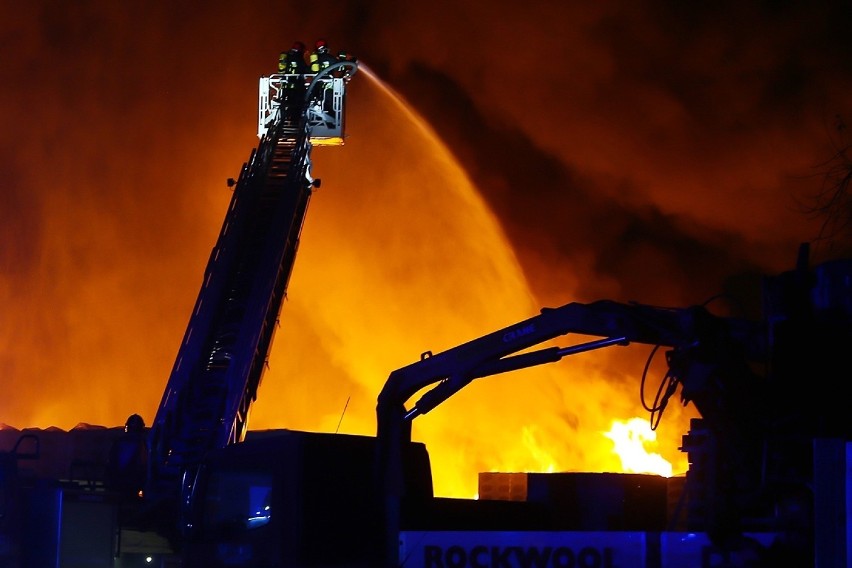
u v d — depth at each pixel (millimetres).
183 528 14469
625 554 10766
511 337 13172
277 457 13102
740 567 10234
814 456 9406
